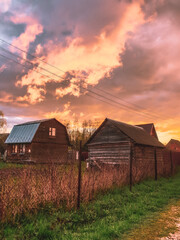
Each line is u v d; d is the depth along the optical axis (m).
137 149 19.62
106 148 21.06
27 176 6.21
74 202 6.47
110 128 21.25
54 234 4.52
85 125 61.69
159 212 6.63
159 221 5.71
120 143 19.94
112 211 6.48
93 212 6.16
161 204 7.69
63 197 6.50
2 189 5.25
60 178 6.87
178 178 16.11
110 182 9.41
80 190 7.02
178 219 5.89
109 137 21.09
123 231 4.94
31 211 5.63
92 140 22.81
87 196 7.12
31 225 4.77
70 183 6.82
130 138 19.00
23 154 29.14
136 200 8.11
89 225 5.26
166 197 8.88
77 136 60.22
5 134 44.12
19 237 4.24
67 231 4.74
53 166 6.87
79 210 6.24
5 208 4.96
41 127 29.95
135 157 18.95
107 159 20.62
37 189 6.07
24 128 31.44
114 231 4.77
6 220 4.81
